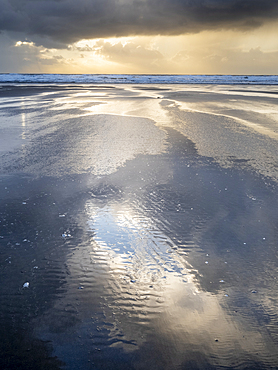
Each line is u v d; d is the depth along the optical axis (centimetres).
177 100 3092
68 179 862
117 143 1285
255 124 1744
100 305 390
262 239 557
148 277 448
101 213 657
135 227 599
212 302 400
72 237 559
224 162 1037
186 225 607
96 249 521
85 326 356
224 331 353
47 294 410
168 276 452
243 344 335
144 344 332
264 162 1038
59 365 307
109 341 336
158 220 628
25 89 4816
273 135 1461
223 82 8400
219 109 2389
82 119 1881
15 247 524
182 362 311
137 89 5078
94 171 930
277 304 398
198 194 764
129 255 505
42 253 507
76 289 420
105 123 1752
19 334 345
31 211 662
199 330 353
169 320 367
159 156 1099
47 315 373
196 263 485
